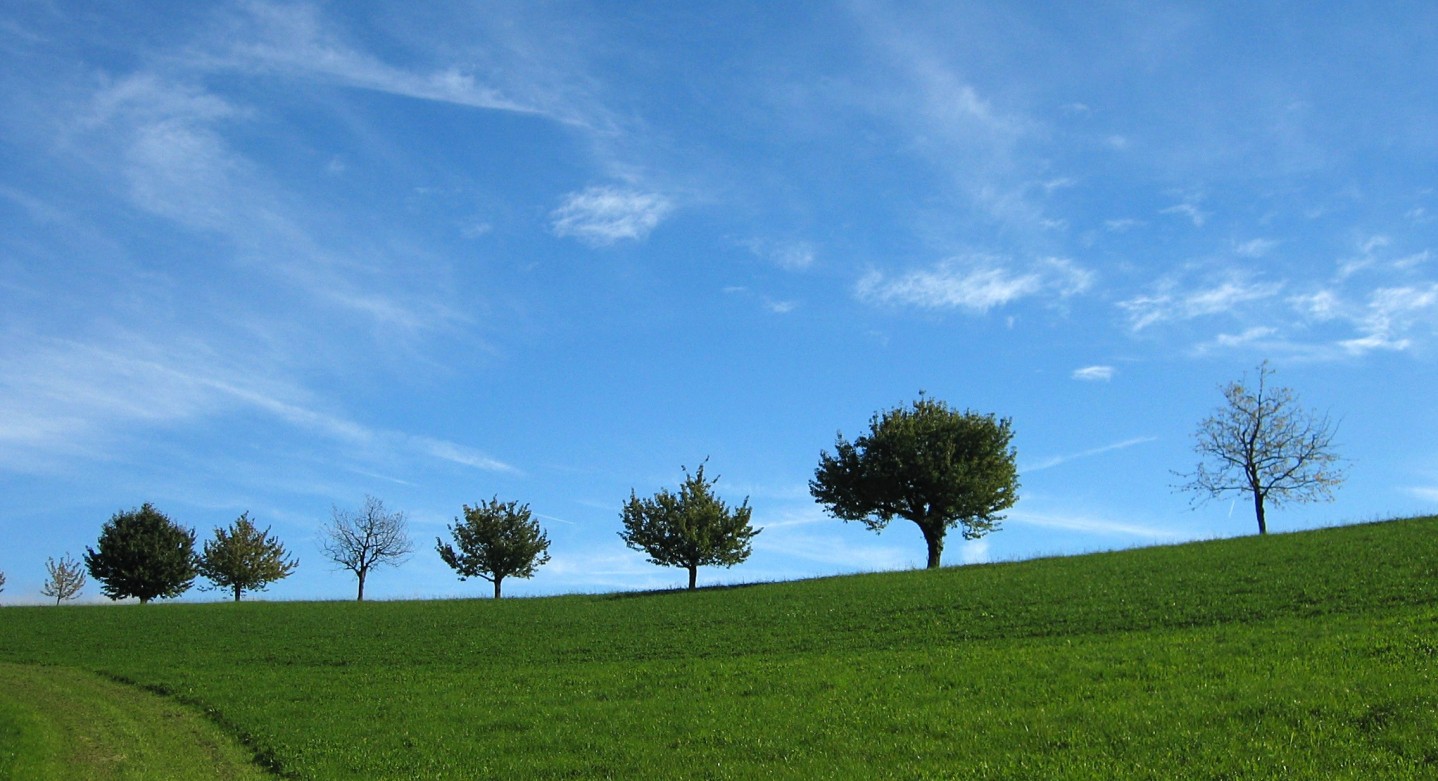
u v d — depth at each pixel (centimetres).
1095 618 3672
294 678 3809
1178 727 2084
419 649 4484
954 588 4841
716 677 3219
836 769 2069
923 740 2228
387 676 3791
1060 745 2080
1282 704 2148
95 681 3872
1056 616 3797
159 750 2650
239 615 5850
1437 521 4972
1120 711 2255
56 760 2486
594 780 2191
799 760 2181
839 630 4097
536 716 2841
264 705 3212
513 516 7669
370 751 2550
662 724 2614
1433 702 2033
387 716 2978
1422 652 2466
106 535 8144
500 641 4572
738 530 7169
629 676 3394
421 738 2670
